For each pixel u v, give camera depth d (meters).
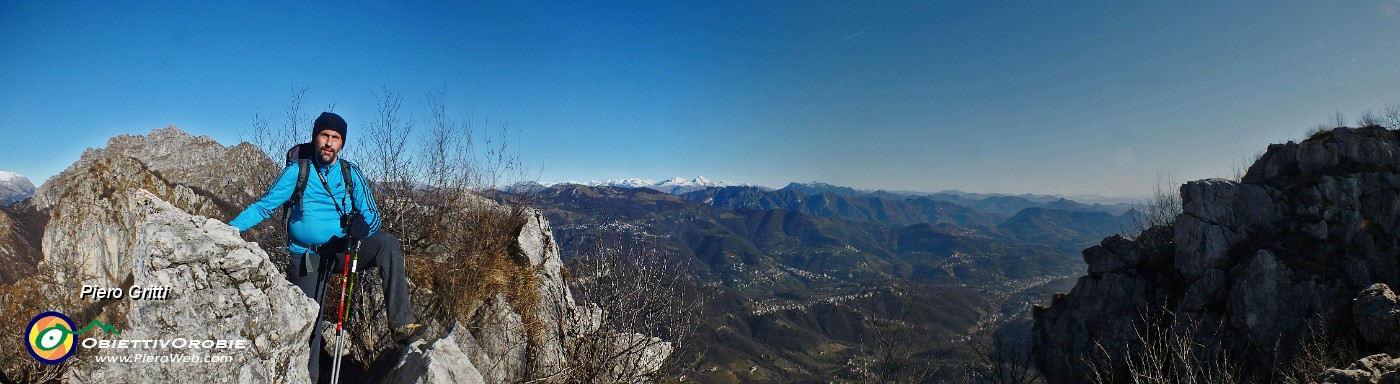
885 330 13.80
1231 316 18.27
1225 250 19.86
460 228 7.89
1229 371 16.89
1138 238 23.62
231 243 3.96
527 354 6.90
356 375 5.45
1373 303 14.74
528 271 7.68
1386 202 18.48
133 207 4.69
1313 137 22.19
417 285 6.62
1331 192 19.31
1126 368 19.69
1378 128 20.67
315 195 4.41
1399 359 8.38
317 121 4.42
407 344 5.33
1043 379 22.78
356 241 4.53
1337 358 15.03
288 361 4.09
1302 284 17.48
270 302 4.04
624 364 6.71
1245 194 20.39
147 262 3.70
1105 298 22.41
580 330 7.32
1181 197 21.84
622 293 6.90
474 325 6.62
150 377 3.63
